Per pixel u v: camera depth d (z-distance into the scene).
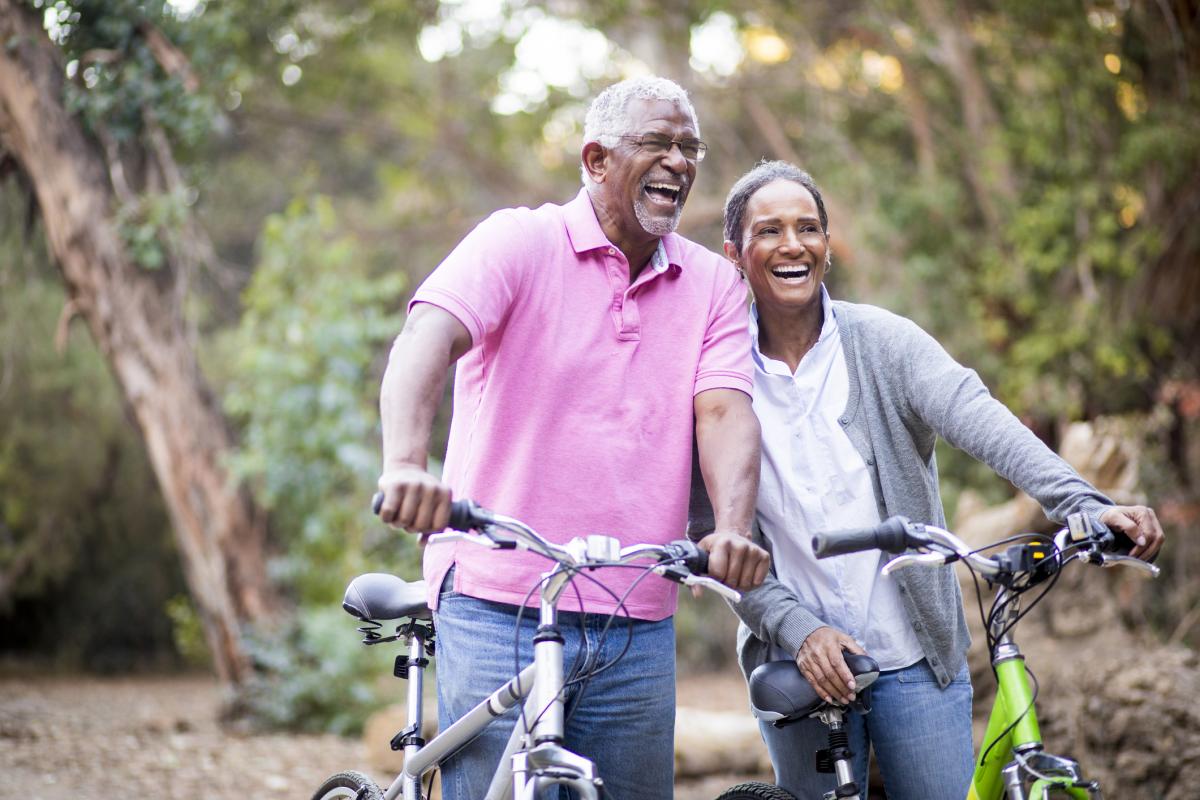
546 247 2.71
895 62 13.91
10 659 16.39
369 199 19.17
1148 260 11.12
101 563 16.27
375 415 10.18
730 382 2.76
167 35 9.22
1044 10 10.76
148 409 9.04
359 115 16.14
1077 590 6.24
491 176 16.48
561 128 15.98
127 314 8.88
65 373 13.92
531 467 2.65
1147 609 8.91
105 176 8.82
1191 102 10.25
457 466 2.78
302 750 8.05
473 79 15.39
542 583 2.39
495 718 2.62
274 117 15.70
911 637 2.92
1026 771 2.36
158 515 15.76
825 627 2.79
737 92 14.75
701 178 15.70
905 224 12.39
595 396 2.68
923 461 2.99
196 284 9.73
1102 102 11.08
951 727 2.89
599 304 2.72
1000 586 2.53
